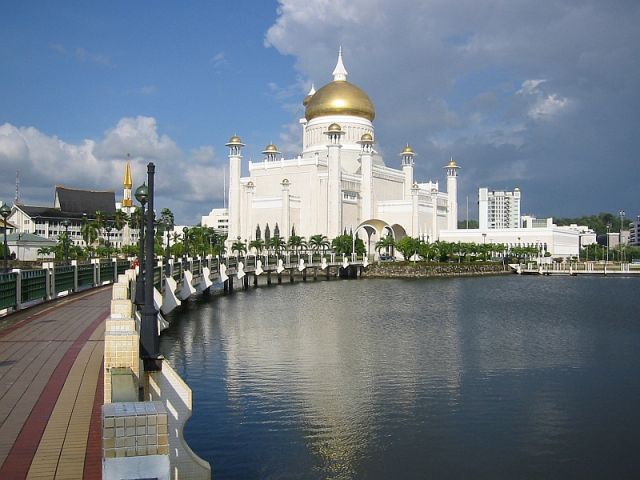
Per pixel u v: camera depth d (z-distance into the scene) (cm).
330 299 7350
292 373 3244
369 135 14962
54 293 3919
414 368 3428
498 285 10712
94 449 1164
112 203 18250
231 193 14512
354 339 4369
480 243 16550
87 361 1931
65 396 1520
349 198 14750
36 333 2484
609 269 14975
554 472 2017
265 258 9319
